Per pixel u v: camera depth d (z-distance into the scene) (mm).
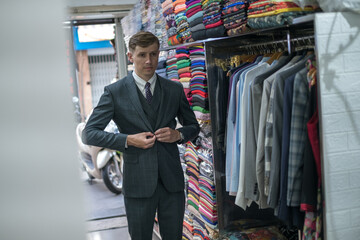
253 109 2463
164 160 2633
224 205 3074
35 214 432
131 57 2676
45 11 425
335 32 1896
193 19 3055
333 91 1912
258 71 2617
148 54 2549
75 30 8062
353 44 1924
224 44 3047
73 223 444
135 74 2666
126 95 2623
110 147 2555
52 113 434
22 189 429
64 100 436
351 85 1935
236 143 2686
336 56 1905
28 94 426
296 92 2027
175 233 2723
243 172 2602
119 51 6352
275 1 2082
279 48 2877
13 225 428
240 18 2482
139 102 2598
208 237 3268
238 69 2824
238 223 3121
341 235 1969
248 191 2572
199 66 3127
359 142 1964
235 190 2717
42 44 426
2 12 416
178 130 2730
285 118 2086
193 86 3227
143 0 4445
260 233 2998
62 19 431
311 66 2020
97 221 5051
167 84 2734
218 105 3016
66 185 440
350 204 1971
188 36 3271
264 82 2332
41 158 432
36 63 427
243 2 2439
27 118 427
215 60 3041
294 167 2053
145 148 2551
